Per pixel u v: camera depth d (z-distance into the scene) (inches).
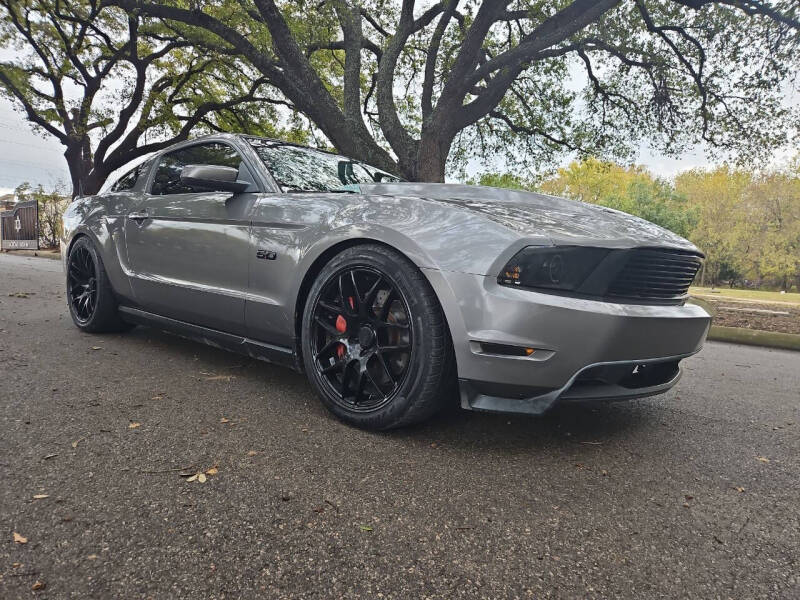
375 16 452.8
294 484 56.7
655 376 78.9
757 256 1740.9
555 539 48.9
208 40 396.2
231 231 95.0
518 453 70.1
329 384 79.9
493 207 78.1
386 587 40.3
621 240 69.5
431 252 69.6
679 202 1800.0
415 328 70.6
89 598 36.9
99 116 645.9
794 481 66.5
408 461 65.0
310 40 397.7
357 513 51.3
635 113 500.1
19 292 225.0
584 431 81.4
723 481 65.3
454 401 90.4
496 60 331.3
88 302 135.7
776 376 141.2
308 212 85.4
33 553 41.5
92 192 681.6
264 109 703.7
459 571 43.0
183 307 106.0
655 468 68.2
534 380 65.4
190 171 90.8
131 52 585.0
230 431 71.5
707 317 79.6
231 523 48.0
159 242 110.9
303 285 84.4
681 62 449.1
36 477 54.4
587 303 65.9
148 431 69.6
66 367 100.2
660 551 48.0
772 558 47.8
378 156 356.5
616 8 427.8
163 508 49.9
